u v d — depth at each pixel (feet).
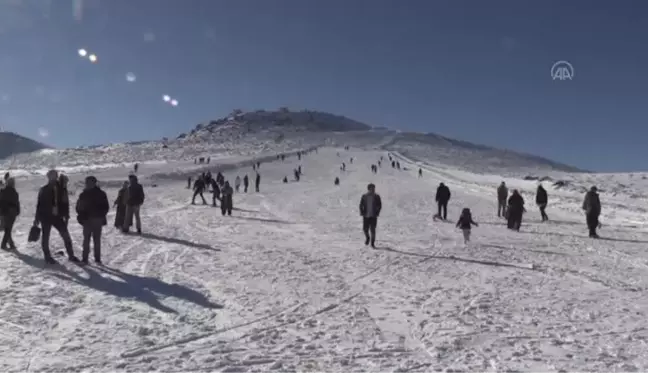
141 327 21.85
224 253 42.16
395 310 25.88
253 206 94.73
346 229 61.52
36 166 240.73
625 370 18.04
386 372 17.63
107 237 47.83
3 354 18.52
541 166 516.73
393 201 103.35
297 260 39.70
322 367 18.04
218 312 24.80
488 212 83.92
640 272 36.58
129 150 412.77
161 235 51.67
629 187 191.72
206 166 217.56
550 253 44.78
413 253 43.83
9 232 38.42
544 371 17.94
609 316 25.05
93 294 26.81
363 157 330.95
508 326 23.27
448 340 21.18
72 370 17.29
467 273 35.55
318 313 25.14
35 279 29.19
